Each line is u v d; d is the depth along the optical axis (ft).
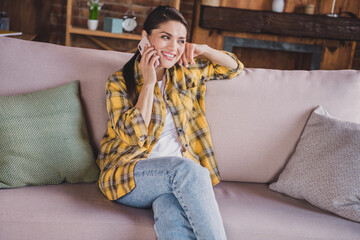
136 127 4.94
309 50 14.34
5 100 5.00
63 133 5.11
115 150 5.24
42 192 4.74
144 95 5.09
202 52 5.65
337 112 5.82
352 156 4.98
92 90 5.57
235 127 5.68
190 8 14.71
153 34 5.29
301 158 5.38
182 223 4.22
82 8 14.23
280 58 14.79
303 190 5.19
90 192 4.97
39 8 14.10
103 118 5.58
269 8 13.94
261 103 5.76
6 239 4.16
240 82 5.87
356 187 4.85
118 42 14.84
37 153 4.90
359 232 4.67
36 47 5.59
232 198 5.18
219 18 13.41
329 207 4.95
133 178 4.63
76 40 14.55
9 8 13.88
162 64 5.35
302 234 4.60
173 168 4.36
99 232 4.30
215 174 5.51
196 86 5.70
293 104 5.80
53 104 5.18
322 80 6.00
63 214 4.34
